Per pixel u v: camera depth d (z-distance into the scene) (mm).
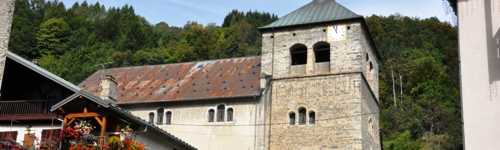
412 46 98500
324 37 40312
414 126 76688
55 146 20984
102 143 21078
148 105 40500
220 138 38219
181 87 41656
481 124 13031
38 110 27750
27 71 27750
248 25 97625
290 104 39344
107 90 34000
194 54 81812
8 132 27172
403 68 90562
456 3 14508
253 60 43844
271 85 40375
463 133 13148
